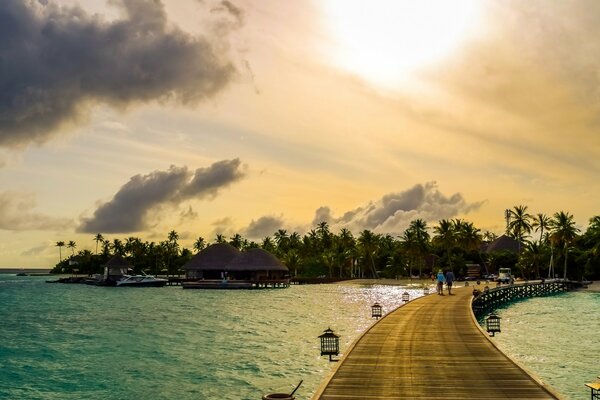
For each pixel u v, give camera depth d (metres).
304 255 175.50
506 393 16.30
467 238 134.38
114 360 32.44
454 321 34.16
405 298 65.62
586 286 108.06
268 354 33.75
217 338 41.44
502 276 103.81
